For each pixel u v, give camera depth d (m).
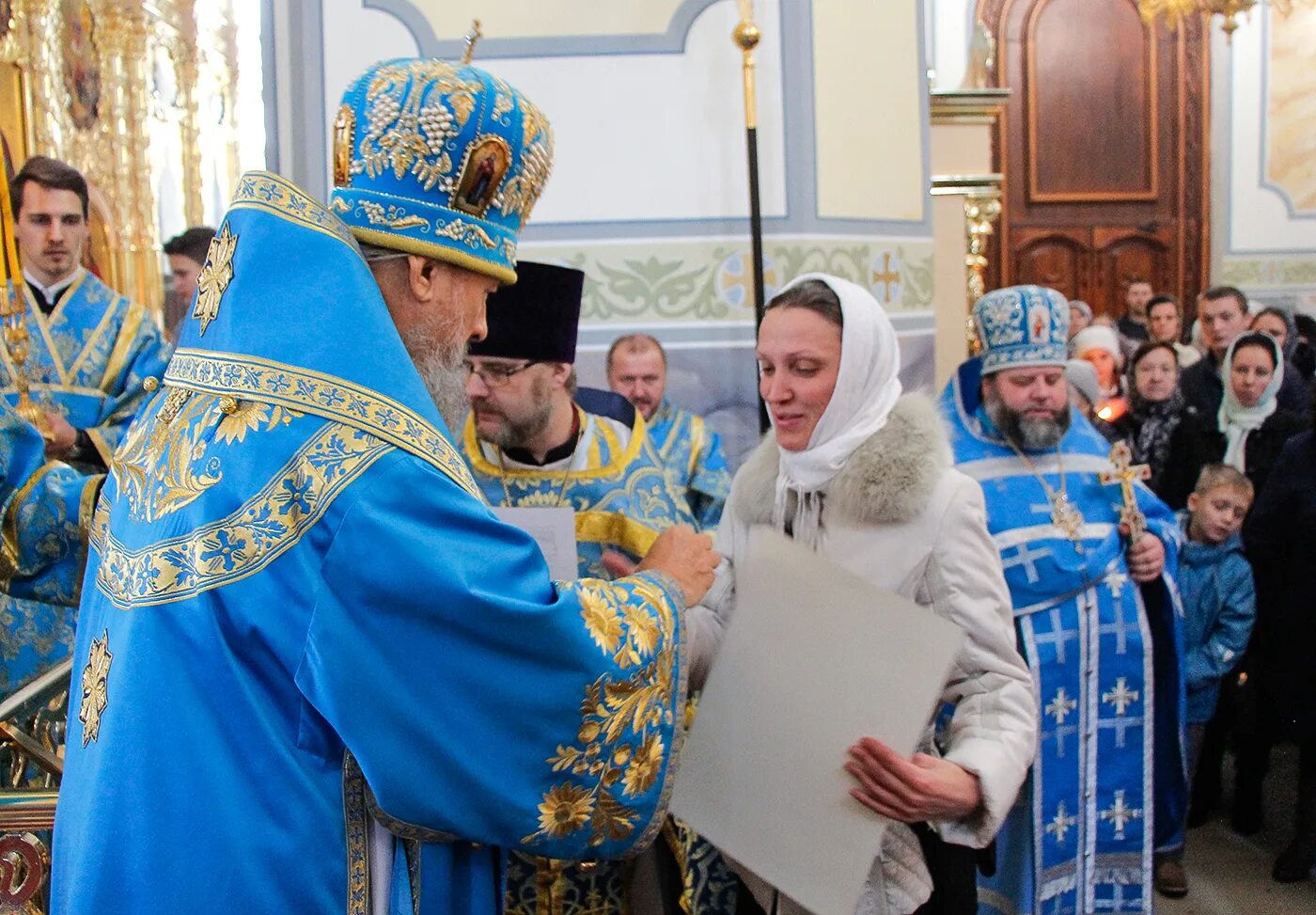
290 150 3.02
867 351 1.62
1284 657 3.57
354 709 1.11
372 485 1.14
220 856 1.11
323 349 1.18
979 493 1.65
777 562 1.54
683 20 3.10
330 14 3.01
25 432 1.69
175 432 1.23
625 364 3.10
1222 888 3.55
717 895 1.87
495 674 1.16
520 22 3.06
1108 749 2.82
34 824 1.76
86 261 3.57
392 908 1.19
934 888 1.65
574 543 1.96
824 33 3.15
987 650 1.60
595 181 3.11
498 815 1.19
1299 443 3.63
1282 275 7.61
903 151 3.31
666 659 1.32
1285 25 7.45
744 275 3.13
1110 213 7.60
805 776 1.48
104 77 3.84
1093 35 7.48
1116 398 5.18
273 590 1.13
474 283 1.36
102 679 1.20
